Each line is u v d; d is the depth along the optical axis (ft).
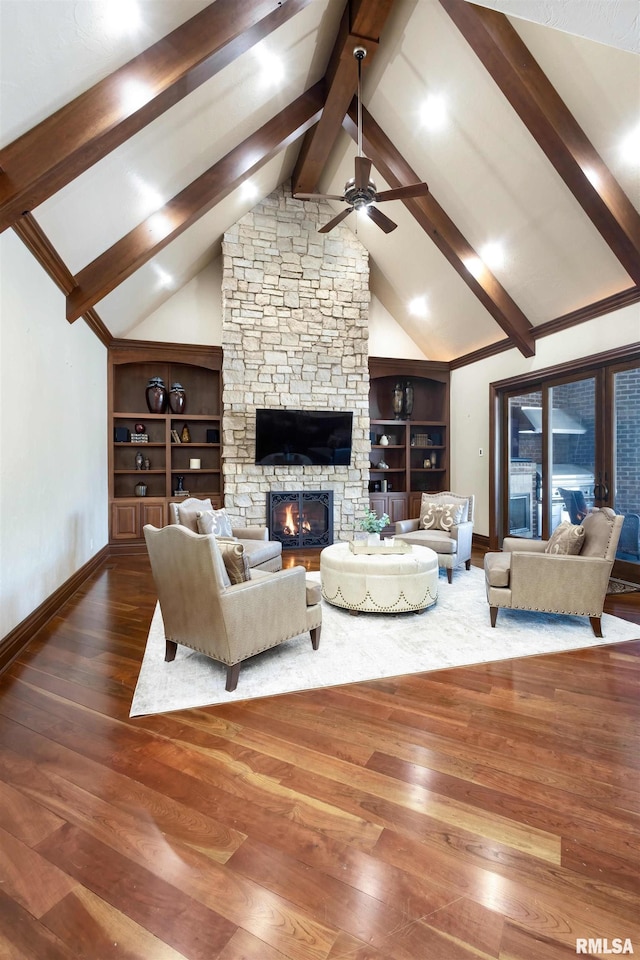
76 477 14.74
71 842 4.87
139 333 21.15
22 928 3.99
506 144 13.69
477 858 4.69
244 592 8.13
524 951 3.79
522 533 20.47
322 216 21.70
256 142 14.61
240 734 6.82
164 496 21.63
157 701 7.75
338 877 4.47
